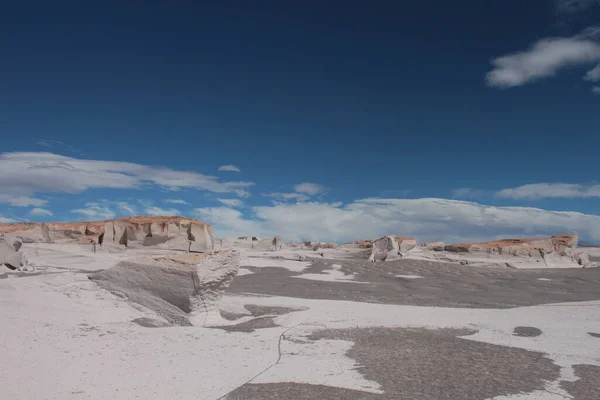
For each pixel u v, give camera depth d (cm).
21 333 1031
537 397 827
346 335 1320
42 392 738
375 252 4738
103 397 745
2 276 1562
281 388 839
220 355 1053
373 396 809
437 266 4131
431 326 1493
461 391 849
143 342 1114
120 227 2747
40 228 2855
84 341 1055
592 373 991
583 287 3234
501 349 1204
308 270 3712
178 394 788
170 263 1480
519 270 4194
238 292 2278
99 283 1564
